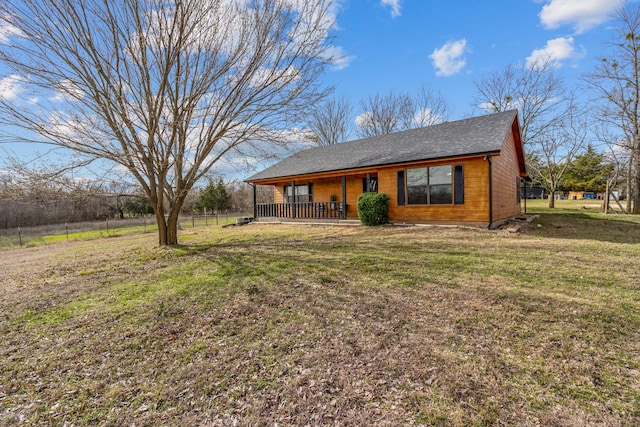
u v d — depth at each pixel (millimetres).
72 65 6801
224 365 2514
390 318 3197
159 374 2445
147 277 5473
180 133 7832
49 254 9656
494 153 8266
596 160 19391
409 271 4832
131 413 2006
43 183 6781
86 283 5336
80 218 25312
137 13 6883
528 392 1986
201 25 7434
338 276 4781
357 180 13781
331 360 2484
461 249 6262
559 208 20391
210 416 1936
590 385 2031
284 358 2561
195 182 8422
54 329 3432
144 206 30312
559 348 2484
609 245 6477
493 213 9195
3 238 16438
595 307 3209
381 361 2424
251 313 3553
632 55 16125
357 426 1771
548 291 3740
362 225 11062
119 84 7230
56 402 2156
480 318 3084
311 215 14570
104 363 2654
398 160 10102
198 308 3801
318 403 1989
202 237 10578
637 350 2418
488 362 2338
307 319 3295
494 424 1727
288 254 6613
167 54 7191
